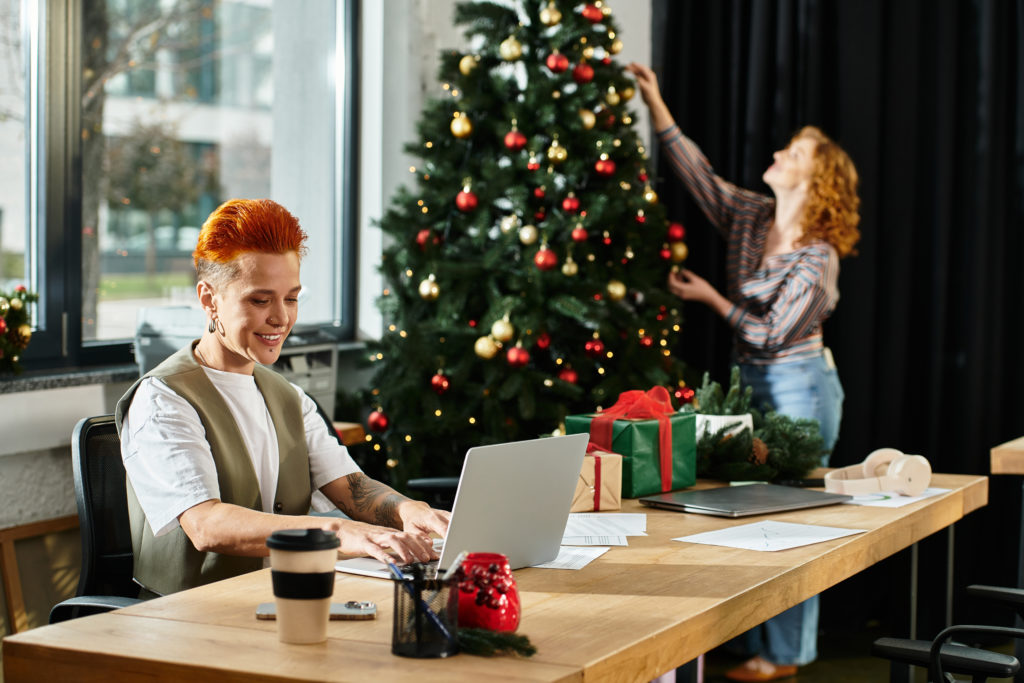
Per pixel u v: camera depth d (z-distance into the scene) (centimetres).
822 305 366
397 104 432
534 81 338
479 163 349
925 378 409
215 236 190
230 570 191
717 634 150
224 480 193
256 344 193
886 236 404
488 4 347
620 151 352
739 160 413
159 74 383
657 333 355
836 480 237
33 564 300
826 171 368
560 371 350
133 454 187
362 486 212
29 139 318
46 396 296
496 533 165
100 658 129
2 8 308
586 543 188
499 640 127
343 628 138
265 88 426
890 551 208
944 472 409
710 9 411
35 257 320
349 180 432
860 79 398
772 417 269
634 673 133
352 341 437
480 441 337
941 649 175
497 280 348
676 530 200
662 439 237
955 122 403
